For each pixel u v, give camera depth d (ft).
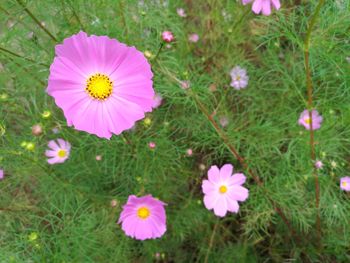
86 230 1.27
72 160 1.47
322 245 1.46
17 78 1.40
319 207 1.32
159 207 1.21
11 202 1.43
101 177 1.55
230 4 1.67
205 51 1.77
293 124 1.52
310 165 1.32
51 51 1.32
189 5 1.84
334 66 1.32
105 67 0.96
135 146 1.38
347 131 1.40
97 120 0.95
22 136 1.42
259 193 1.42
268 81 1.68
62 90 0.94
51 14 1.31
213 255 1.56
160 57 1.37
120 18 1.32
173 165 1.54
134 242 1.56
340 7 1.04
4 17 1.26
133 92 0.95
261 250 1.61
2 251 1.18
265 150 1.46
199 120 1.48
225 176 1.33
